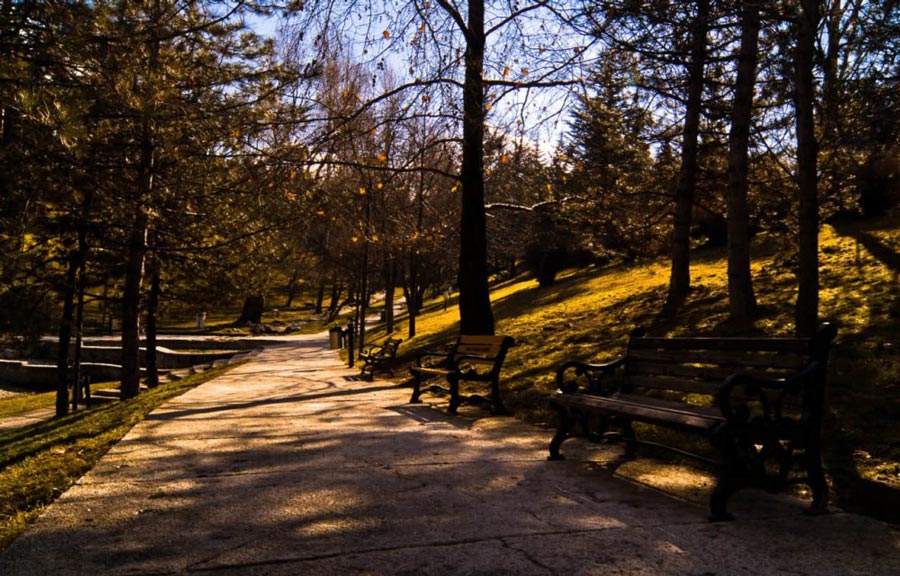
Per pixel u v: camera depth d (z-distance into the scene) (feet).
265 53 47.62
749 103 43.91
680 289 53.11
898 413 21.17
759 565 11.15
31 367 101.55
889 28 33.94
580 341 48.39
